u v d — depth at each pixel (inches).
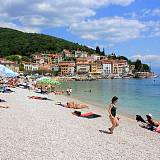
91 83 6673.2
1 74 1935.3
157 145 771.4
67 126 951.0
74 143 725.3
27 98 1891.0
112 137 830.5
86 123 1042.1
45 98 1936.5
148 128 1019.9
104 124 1045.2
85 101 2160.4
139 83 6973.4
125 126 1037.8
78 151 653.9
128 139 821.2
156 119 1419.8
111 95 2979.8
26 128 869.8
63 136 795.4
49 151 637.9
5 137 740.7
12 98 1817.2
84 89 4094.5
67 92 2689.5
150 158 634.2
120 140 799.1
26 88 2908.5
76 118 1149.7
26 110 1278.3
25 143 693.3
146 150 703.7
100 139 792.9
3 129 836.0
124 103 2182.6
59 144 704.4
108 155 637.9
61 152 636.7
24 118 1050.7
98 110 1563.7
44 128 887.7
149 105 2059.5
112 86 5300.2
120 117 1332.4
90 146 706.2
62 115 1204.5
